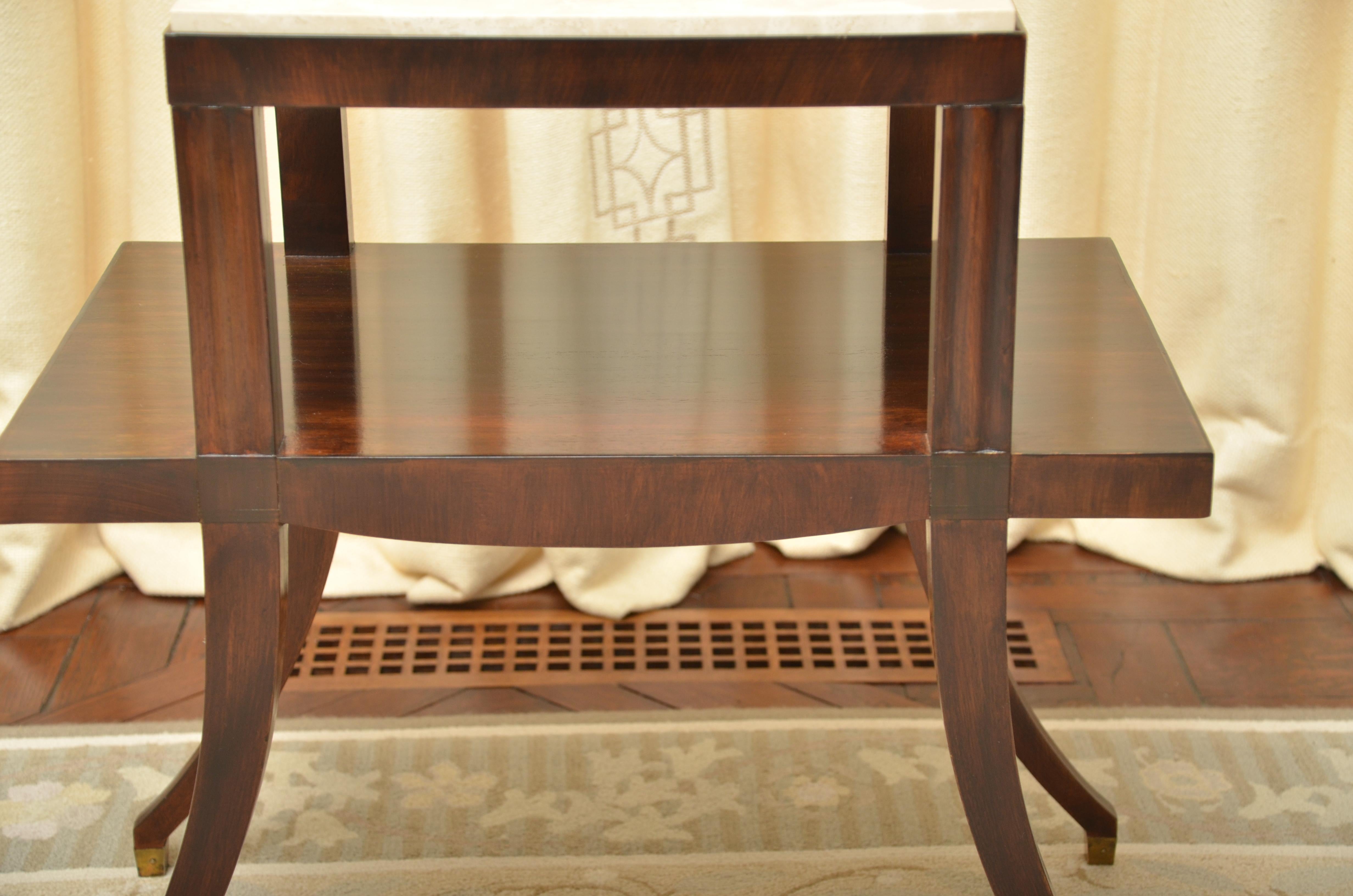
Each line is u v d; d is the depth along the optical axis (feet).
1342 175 5.35
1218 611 5.55
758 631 5.47
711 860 4.20
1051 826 4.36
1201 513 2.83
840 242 4.22
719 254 4.10
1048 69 5.20
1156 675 5.17
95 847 4.26
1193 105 5.20
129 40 5.13
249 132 2.55
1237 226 5.28
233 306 2.68
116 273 3.91
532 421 2.97
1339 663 5.23
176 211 5.38
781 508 2.85
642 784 4.57
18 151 5.03
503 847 4.27
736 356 3.34
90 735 4.79
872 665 5.26
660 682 5.17
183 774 3.98
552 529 2.87
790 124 5.50
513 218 5.39
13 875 4.13
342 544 5.80
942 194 2.61
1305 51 5.02
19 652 5.30
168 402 3.10
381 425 2.95
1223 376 5.54
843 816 4.41
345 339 3.43
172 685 5.14
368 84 2.51
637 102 2.53
